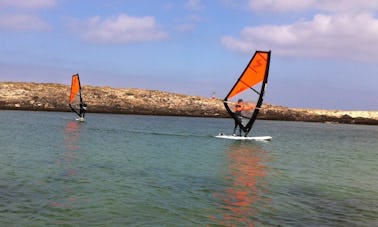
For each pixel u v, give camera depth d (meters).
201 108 108.62
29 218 11.36
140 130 46.56
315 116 113.19
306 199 15.06
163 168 20.30
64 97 100.25
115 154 24.84
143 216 11.95
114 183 16.14
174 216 12.09
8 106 89.56
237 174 19.53
